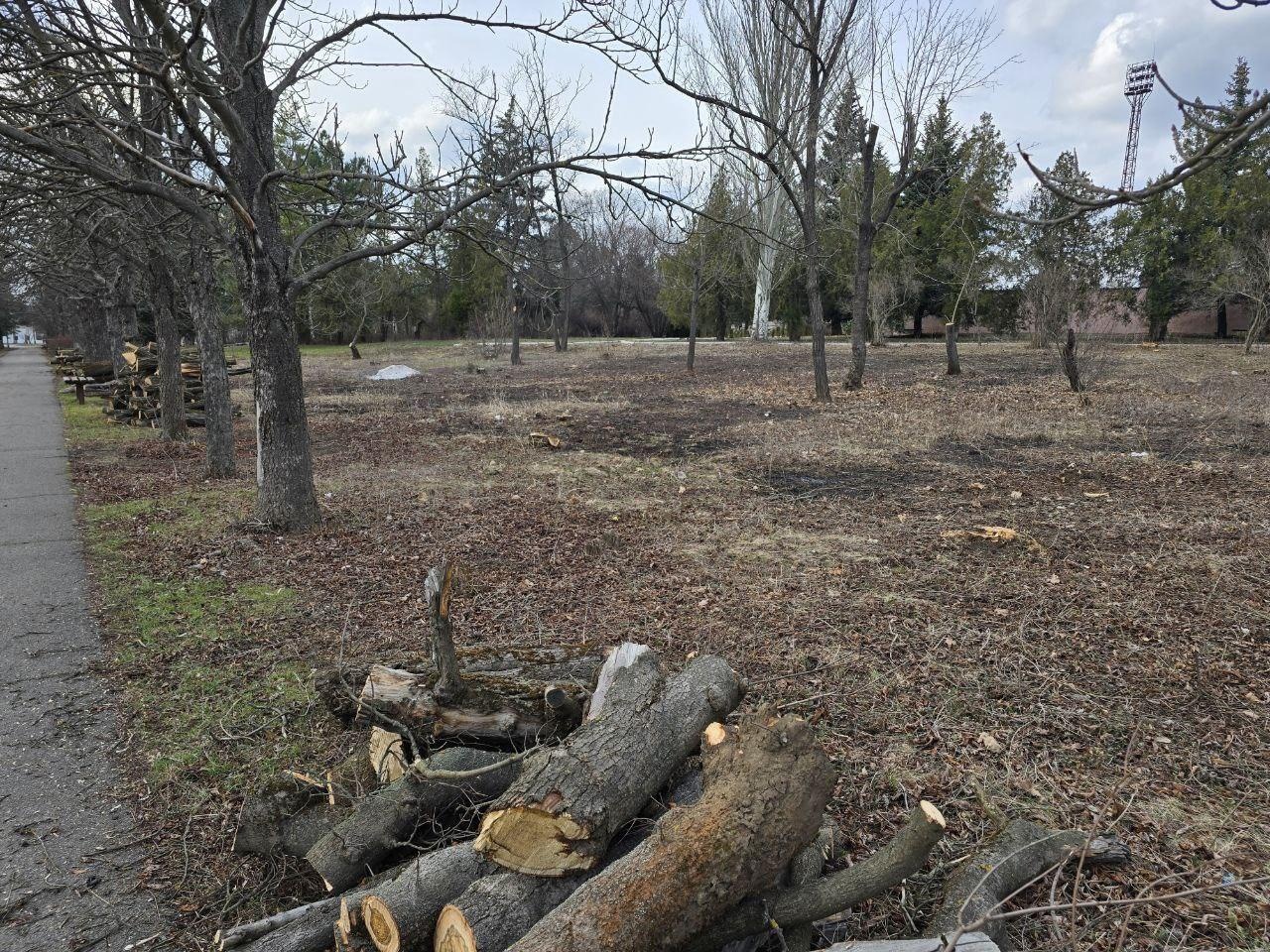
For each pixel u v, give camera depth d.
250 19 6.21
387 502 9.19
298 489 7.95
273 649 5.24
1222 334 33.84
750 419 15.22
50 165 6.39
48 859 3.25
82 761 3.96
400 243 7.18
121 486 10.50
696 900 2.23
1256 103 2.06
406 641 5.30
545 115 12.61
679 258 24.59
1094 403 15.16
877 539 7.41
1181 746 3.95
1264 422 12.78
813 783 2.47
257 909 2.94
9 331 68.81
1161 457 10.65
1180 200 32.00
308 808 3.06
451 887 2.43
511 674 3.35
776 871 2.37
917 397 17.05
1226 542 6.99
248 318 7.69
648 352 33.91
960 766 3.78
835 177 20.62
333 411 18.33
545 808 2.44
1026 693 4.49
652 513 8.59
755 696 4.48
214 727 4.25
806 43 14.76
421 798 2.84
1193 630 5.27
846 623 5.50
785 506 8.75
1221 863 3.08
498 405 17.69
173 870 3.18
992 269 30.14
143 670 4.95
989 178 34.97
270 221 7.41
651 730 2.82
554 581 6.45
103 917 2.93
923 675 4.70
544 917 2.21
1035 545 6.98
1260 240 24.98
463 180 6.96
